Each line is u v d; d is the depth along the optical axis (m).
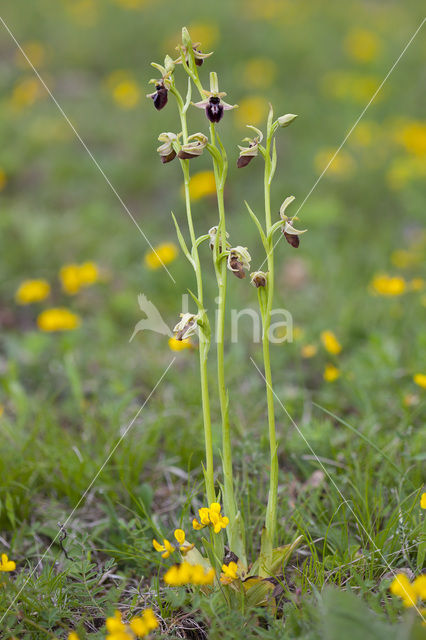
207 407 1.88
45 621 1.95
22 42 9.88
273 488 1.92
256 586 1.88
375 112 7.97
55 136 7.32
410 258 4.88
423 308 4.11
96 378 3.76
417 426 2.98
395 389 3.29
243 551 1.93
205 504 2.53
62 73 9.20
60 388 3.54
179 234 1.83
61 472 2.83
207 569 1.90
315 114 7.96
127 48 9.72
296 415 3.27
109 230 5.76
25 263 5.16
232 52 9.72
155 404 3.37
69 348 3.65
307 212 5.72
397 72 9.26
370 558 2.10
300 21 11.34
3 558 1.90
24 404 3.22
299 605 1.86
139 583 2.20
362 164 6.70
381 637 1.63
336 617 1.66
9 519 2.61
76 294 4.86
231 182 6.62
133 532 2.35
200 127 7.43
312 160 6.86
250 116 7.37
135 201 6.54
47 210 6.10
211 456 1.89
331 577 2.07
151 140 7.21
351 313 4.21
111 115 7.94
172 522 2.51
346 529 2.21
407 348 3.77
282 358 3.88
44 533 2.55
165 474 2.86
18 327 4.53
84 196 6.47
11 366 3.44
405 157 6.80
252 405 3.35
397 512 2.20
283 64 9.55
